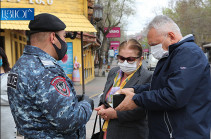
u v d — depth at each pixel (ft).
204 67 4.87
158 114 5.27
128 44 6.66
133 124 6.50
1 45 25.18
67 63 35.78
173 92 4.66
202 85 4.96
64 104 4.40
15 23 21.11
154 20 5.46
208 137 5.07
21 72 4.50
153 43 5.49
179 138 4.91
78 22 24.70
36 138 4.54
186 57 4.83
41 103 4.29
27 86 4.37
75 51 35.68
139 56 6.74
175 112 4.98
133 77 6.75
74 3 25.91
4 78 6.79
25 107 4.47
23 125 4.59
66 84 4.72
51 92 4.33
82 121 4.85
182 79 4.66
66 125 4.44
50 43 4.94
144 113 6.36
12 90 4.58
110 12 63.05
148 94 5.08
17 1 23.02
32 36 4.94
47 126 4.56
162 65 5.41
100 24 57.41
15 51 27.07
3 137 6.57
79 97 5.99
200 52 4.95
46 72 4.45
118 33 58.80
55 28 4.87
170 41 5.37
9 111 6.64
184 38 5.27
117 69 7.53
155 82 5.46
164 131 5.15
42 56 4.73
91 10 29.68
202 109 4.98
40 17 4.85
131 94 5.50
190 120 4.88
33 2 23.80
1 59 7.16
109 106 6.96
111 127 6.63
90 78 48.16
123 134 6.50
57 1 25.09
